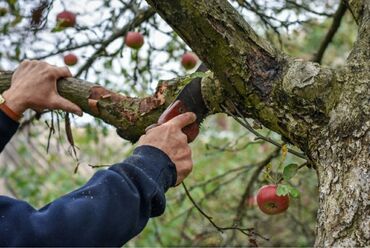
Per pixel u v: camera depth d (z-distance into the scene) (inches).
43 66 63.1
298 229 162.9
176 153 53.2
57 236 46.3
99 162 168.4
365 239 49.0
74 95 68.7
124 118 68.3
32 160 176.6
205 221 151.6
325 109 54.7
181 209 159.0
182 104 60.1
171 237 159.2
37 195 170.7
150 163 51.1
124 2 108.4
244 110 59.4
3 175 168.7
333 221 50.8
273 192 66.2
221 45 55.9
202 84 60.6
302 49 149.6
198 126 59.2
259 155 172.6
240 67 56.7
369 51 56.6
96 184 48.8
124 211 47.9
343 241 49.7
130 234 48.7
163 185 51.2
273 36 136.3
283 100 56.1
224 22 55.7
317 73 55.2
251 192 121.7
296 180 138.7
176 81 67.1
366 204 50.0
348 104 54.0
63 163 185.2
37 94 61.2
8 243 47.1
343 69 56.2
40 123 126.6
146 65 111.6
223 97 59.6
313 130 55.0
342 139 53.1
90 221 46.8
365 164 51.3
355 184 50.9
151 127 55.8
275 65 57.1
